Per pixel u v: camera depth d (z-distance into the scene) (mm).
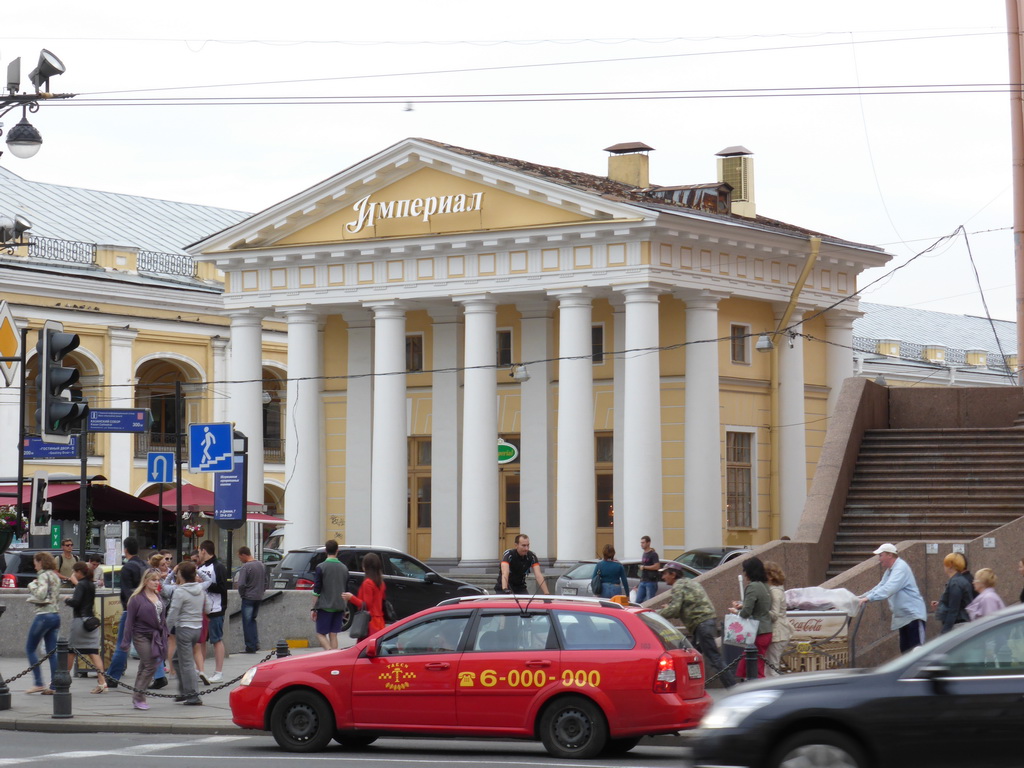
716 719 11812
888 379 70750
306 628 29547
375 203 43750
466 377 42438
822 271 46000
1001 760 11133
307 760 15680
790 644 19266
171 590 22359
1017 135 27734
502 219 42000
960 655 11453
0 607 21734
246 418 45938
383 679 16281
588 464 40688
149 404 62000
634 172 48094
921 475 26266
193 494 43000
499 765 15141
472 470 41938
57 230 59312
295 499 45031
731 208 48844
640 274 39938
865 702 11414
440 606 16469
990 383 76875
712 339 41531
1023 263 27906
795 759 11508
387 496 43344
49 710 20078
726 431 43250
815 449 46219
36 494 27734
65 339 20234
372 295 43969
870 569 21156
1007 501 25125
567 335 41031
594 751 15602
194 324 59844
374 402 44500
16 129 22234
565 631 15914
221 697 21656
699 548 38875
